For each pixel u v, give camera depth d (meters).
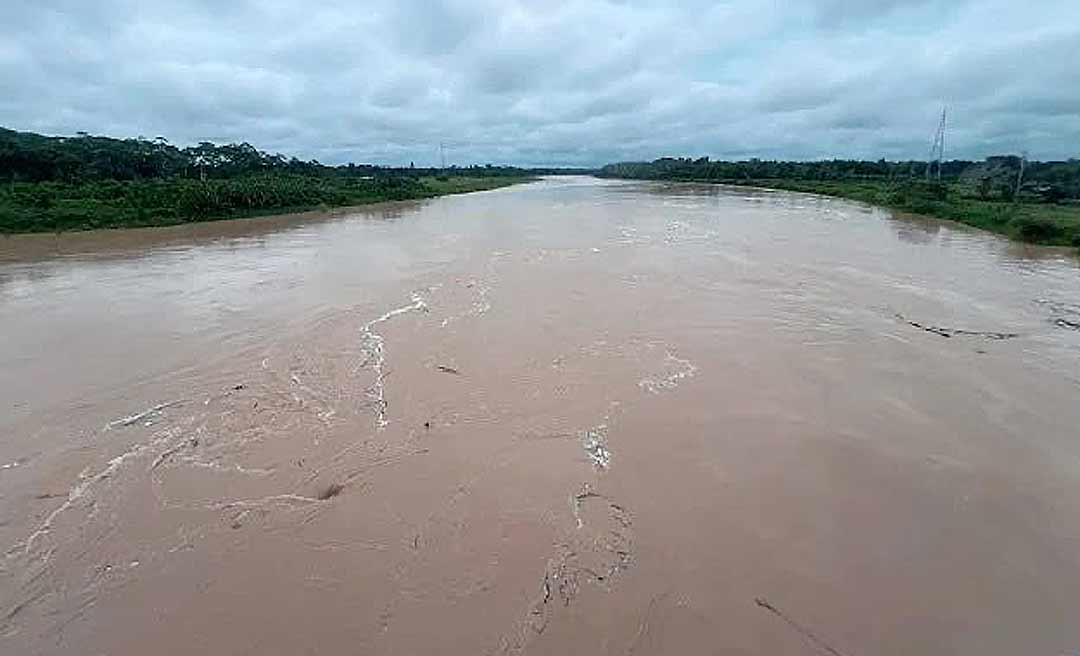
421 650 5.71
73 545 7.08
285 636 5.89
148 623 6.07
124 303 15.95
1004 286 18.05
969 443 9.09
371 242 26.47
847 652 5.70
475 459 8.66
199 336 13.46
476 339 13.10
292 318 14.63
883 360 12.10
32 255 22.58
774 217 35.41
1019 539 7.14
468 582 6.49
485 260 21.83
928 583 6.49
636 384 10.89
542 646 5.73
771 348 12.62
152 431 9.47
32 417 9.90
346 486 8.11
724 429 9.38
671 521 7.37
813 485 8.06
